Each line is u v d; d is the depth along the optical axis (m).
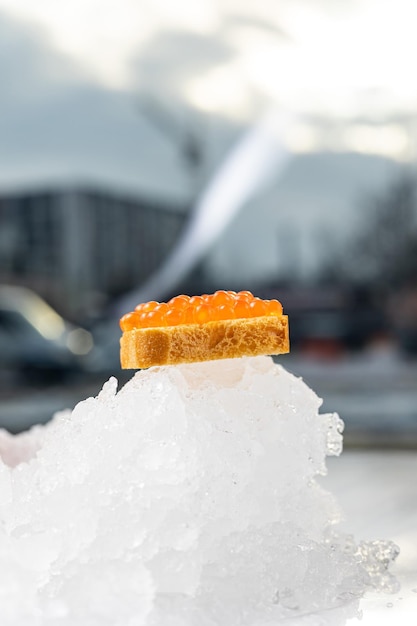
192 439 0.59
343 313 8.09
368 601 0.61
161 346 0.62
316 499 0.64
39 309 4.08
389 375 4.82
